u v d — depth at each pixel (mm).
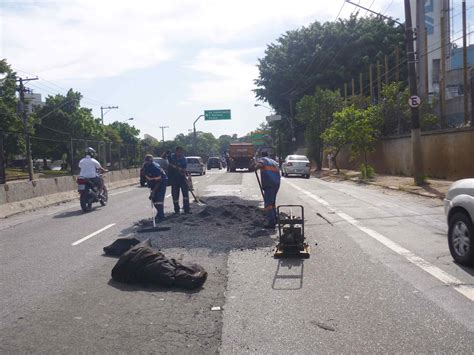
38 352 4625
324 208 15000
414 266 7559
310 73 58000
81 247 9797
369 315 5441
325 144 40438
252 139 79375
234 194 20859
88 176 16359
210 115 63094
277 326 5180
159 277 6730
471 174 20844
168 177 14156
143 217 14102
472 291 6230
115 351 4617
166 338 4902
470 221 7270
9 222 14438
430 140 24328
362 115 30594
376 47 55906
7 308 5961
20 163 54375
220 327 5176
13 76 51281
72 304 6047
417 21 28906
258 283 6812
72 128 65875
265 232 10406
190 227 11461
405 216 13000
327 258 8234
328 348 4598
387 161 31469
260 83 61188
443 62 27094
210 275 7258
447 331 4938
